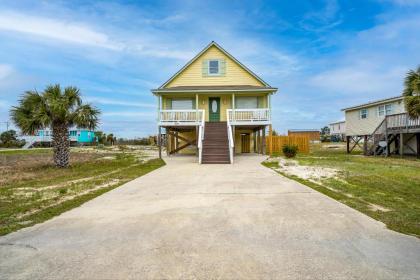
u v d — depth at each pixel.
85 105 13.34
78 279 2.67
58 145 12.94
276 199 5.93
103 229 4.10
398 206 5.28
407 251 3.25
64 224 4.36
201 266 2.90
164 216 4.73
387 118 19.08
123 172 10.84
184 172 10.60
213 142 16.33
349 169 11.21
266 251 3.27
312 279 2.63
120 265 2.94
